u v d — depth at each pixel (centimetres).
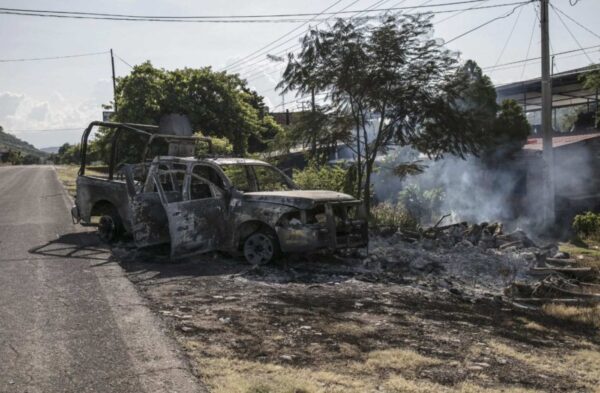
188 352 501
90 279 782
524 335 655
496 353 560
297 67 1555
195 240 928
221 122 3272
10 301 662
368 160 1625
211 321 601
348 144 1673
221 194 948
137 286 758
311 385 427
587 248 1475
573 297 884
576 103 3966
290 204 886
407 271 954
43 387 423
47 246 1055
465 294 840
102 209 1148
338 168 1794
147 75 2980
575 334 696
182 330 565
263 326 591
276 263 925
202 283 790
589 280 1029
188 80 3206
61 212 1642
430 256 1048
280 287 785
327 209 898
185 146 1227
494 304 809
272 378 442
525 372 510
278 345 531
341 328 598
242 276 845
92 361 475
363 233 971
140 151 2747
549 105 1788
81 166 1216
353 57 1473
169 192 1008
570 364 557
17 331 553
